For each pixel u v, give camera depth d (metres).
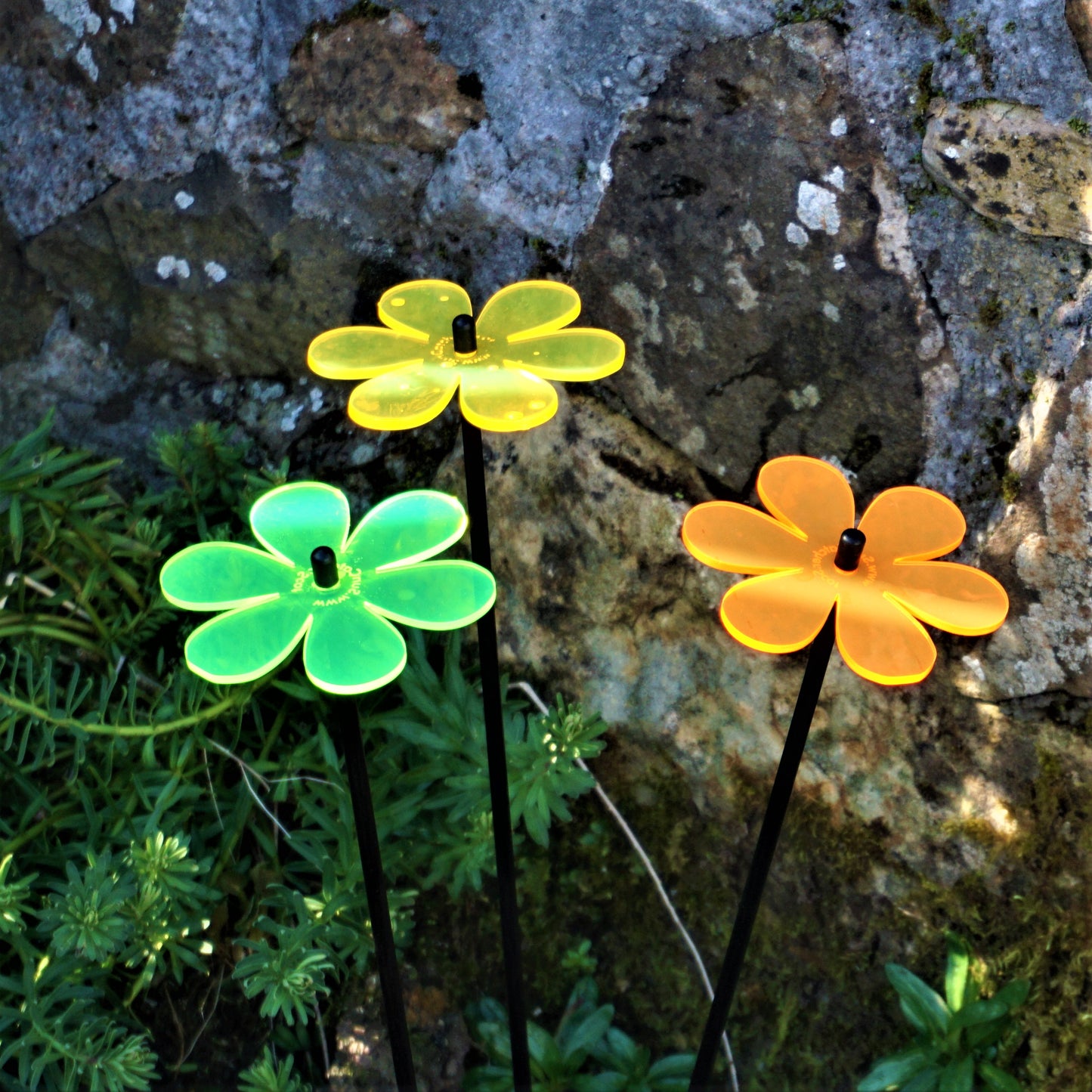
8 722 0.60
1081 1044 0.62
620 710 0.67
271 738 0.65
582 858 0.70
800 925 0.67
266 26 0.64
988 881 0.62
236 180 0.66
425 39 0.62
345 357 0.50
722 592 0.63
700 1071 0.55
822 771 0.64
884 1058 0.64
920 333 0.57
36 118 0.67
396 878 0.67
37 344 0.70
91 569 0.67
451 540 0.48
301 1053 0.66
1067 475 0.55
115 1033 0.58
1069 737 0.59
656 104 0.59
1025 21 0.53
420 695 0.64
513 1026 0.58
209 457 0.68
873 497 0.60
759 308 0.59
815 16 0.56
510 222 0.63
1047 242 0.55
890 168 0.56
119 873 0.61
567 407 0.65
